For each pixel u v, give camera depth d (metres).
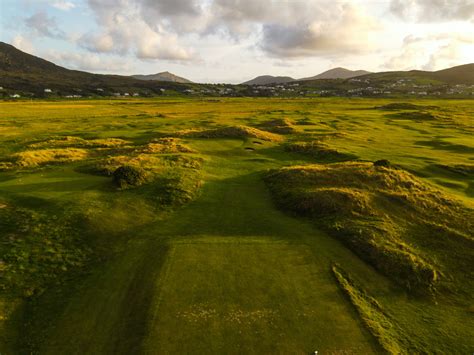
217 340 15.16
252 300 17.89
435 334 16.44
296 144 56.31
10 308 18.23
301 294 18.56
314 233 25.94
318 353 14.66
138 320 16.58
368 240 23.95
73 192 31.39
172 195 31.97
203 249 23.05
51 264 21.83
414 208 29.00
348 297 18.52
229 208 30.58
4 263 21.31
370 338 15.66
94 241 24.42
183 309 17.03
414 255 22.61
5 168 41.31
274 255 22.53
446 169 42.59
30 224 25.41
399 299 19.12
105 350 15.16
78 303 18.44
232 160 47.91
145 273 20.50
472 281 20.77
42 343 15.86
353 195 30.06
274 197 33.34
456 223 26.91
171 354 14.39
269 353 14.56
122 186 33.09
